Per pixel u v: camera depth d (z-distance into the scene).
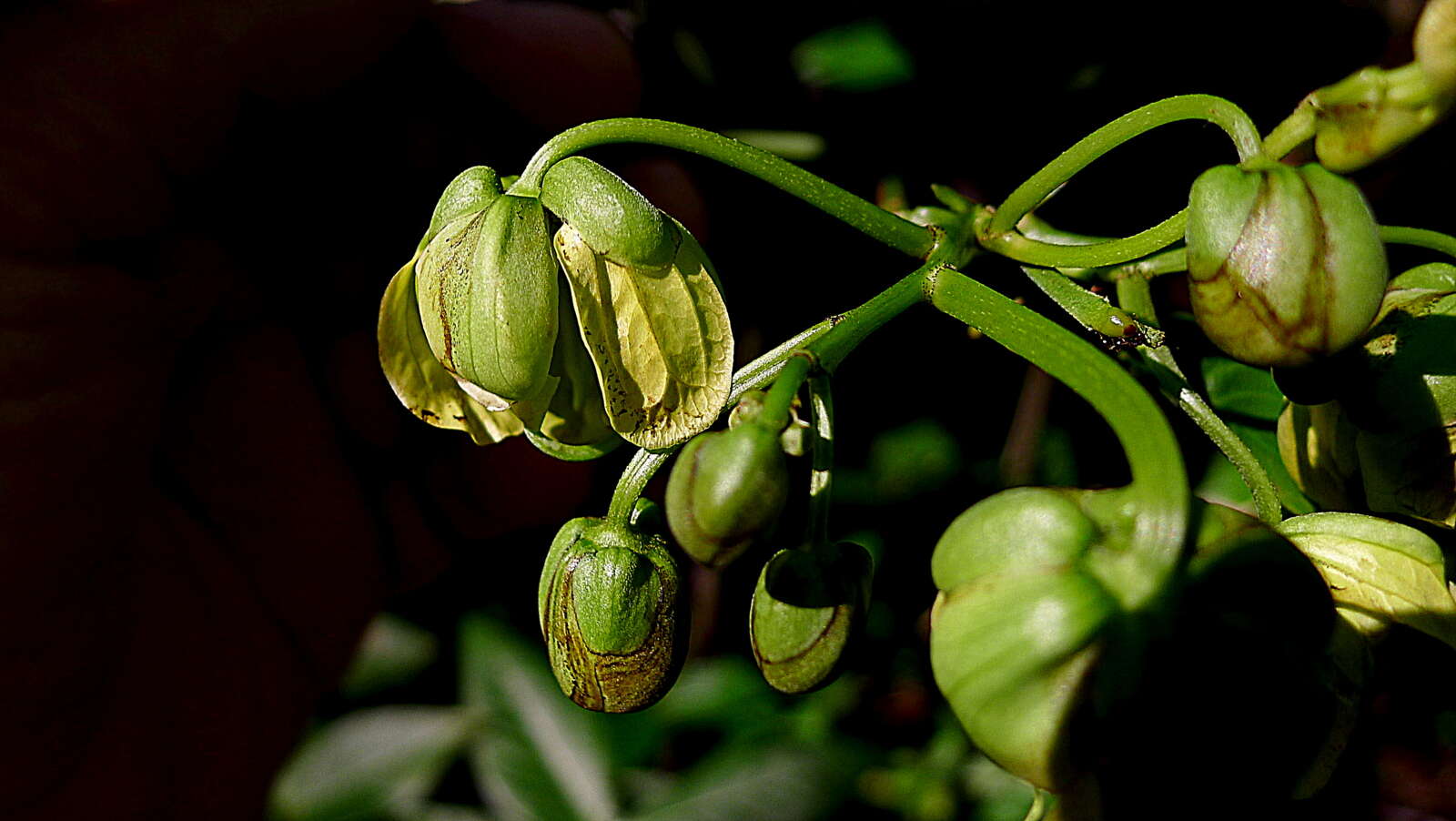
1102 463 0.35
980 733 0.26
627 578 0.28
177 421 0.34
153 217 0.32
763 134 0.34
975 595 0.26
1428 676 0.27
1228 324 0.26
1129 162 0.32
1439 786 0.40
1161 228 0.28
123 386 0.33
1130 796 0.25
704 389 0.28
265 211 0.34
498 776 0.36
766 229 0.34
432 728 0.37
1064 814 0.26
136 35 0.31
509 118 0.34
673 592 0.28
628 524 0.28
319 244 0.34
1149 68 0.32
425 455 0.36
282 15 0.32
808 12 0.33
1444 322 0.28
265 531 0.35
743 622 0.38
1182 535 0.25
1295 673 0.25
